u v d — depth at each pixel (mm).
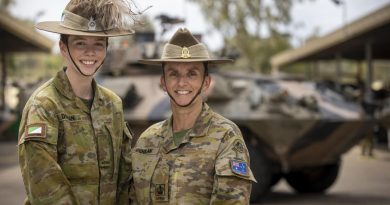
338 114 9180
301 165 9367
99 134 3252
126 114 9586
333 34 19531
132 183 3365
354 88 21297
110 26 3164
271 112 8844
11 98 27391
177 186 2994
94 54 3188
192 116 3133
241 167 2906
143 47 10414
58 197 2965
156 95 9961
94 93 3297
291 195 9867
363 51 23797
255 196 8641
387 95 18406
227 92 9312
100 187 3236
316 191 10117
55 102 3117
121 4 3189
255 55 31547
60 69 3236
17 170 13484
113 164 3311
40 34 21641
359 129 9328
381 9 15000
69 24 3154
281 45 32844
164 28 9336
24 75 38625
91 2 3154
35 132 2967
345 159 15430
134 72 10906
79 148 3158
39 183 2951
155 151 3172
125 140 3453
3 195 9766
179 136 3141
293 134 8758
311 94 9938
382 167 13617
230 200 2863
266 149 8953
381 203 8844
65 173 3125
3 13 17922
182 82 3096
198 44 3146
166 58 3117
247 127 8758
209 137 3037
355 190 10328
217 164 2930
